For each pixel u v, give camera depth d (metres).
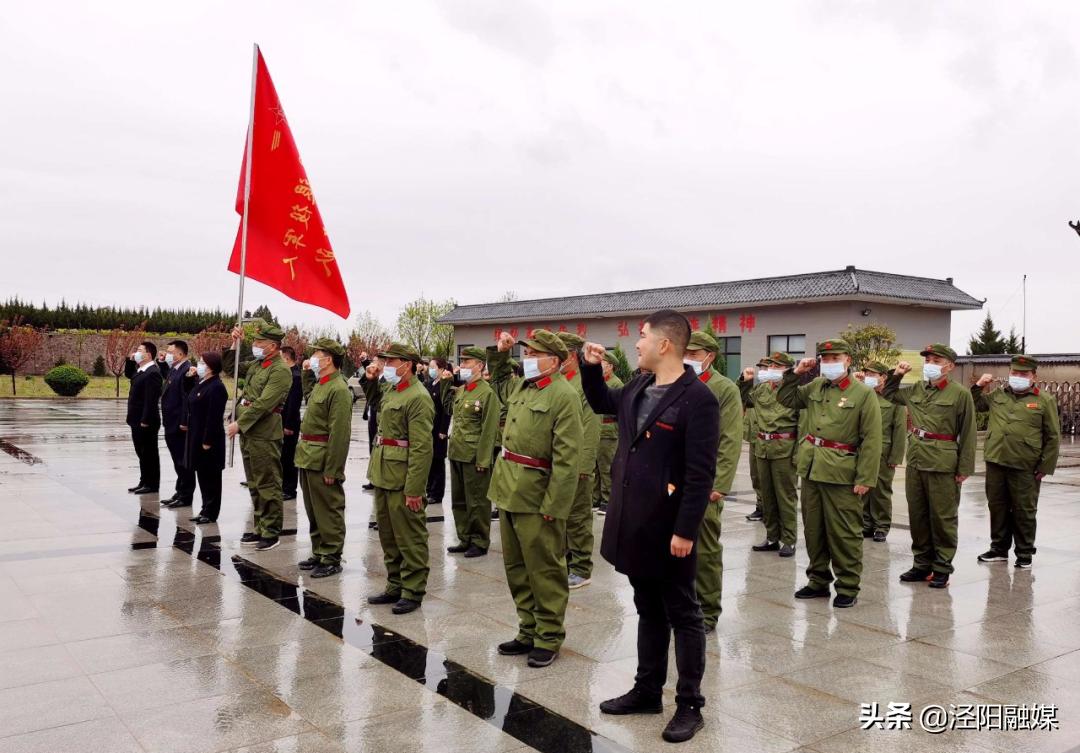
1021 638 4.88
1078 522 9.20
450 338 36.09
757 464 7.44
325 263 8.69
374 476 5.36
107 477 10.95
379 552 6.87
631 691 3.73
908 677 4.21
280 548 6.93
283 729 3.48
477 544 6.93
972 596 5.88
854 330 20.67
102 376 41.84
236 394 8.05
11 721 3.52
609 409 3.87
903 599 5.78
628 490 3.54
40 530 7.47
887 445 7.99
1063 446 20.44
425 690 3.93
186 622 4.90
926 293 22.97
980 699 3.93
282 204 8.71
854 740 3.47
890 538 8.13
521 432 4.45
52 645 4.46
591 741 3.42
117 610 5.10
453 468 7.06
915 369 20.81
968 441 6.16
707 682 4.12
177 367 9.12
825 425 5.66
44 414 23.81
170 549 6.81
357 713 3.65
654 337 3.57
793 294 22.64
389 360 5.34
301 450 6.11
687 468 3.41
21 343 36.81
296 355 9.74
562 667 4.29
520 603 4.54
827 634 4.93
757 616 5.31
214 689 3.90
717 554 4.95
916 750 3.38
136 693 3.83
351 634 4.75
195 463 7.93
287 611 5.16
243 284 8.20
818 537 5.73
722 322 25.12
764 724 3.62
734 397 5.04
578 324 29.53
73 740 3.35
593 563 6.73
